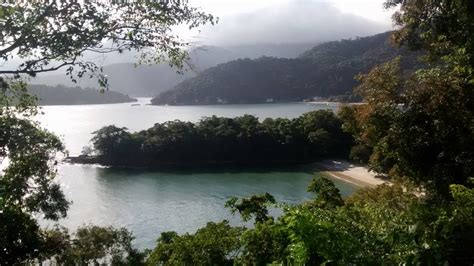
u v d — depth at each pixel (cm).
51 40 659
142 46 727
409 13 1311
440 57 1254
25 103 1034
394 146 1331
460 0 953
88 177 7256
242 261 654
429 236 381
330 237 384
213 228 1207
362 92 1430
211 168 8144
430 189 1298
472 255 367
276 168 7944
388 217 453
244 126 8856
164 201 5528
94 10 672
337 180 6494
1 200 1198
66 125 16075
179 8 727
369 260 374
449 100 1171
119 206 5297
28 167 1739
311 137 8350
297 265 390
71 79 701
